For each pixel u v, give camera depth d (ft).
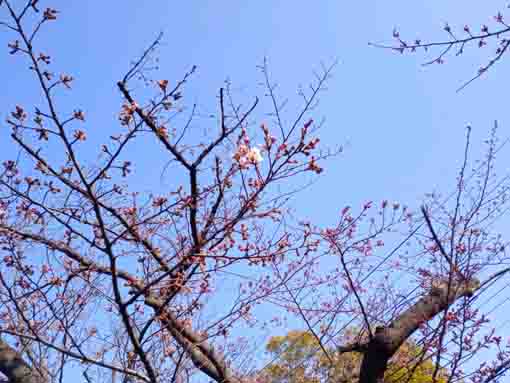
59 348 12.60
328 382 18.80
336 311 20.21
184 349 14.92
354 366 19.77
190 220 13.04
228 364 18.30
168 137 12.67
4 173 12.21
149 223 13.57
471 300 16.85
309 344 21.03
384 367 16.37
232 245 13.34
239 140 12.18
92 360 12.66
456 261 17.28
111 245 12.09
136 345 12.84
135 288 14.17
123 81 11.43
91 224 12.57
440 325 16.46
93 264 14.29
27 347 14.58
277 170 11.68
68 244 14.05
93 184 11.61
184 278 13.44
